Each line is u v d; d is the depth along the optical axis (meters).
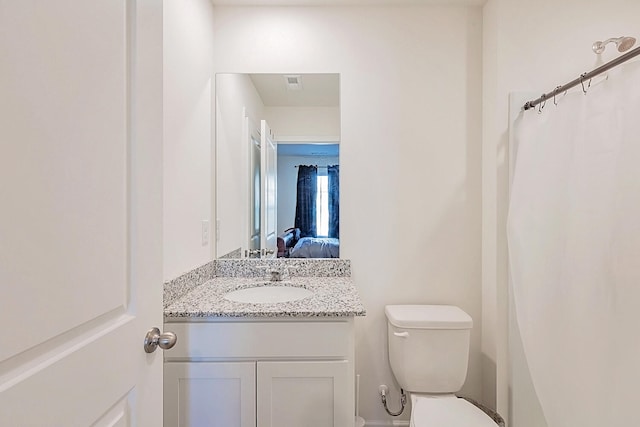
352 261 1.93
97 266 0.63
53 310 0.52
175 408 1.32
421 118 1.91
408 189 1.92
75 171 0.57
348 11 1.92
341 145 1.93
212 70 1.89
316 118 1.95
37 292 0.49
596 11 1.71
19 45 0.46
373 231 1.93
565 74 1.72
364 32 1.92
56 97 0.53
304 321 1.33
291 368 1.33
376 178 1.93
